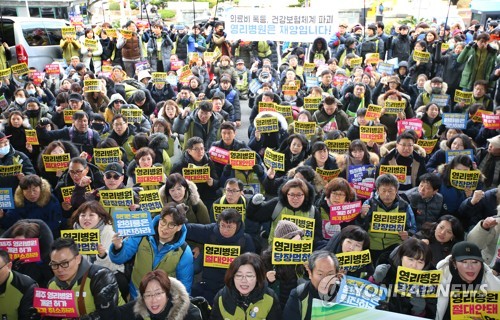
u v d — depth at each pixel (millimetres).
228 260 4199
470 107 7852
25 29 12680
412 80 10891
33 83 9547
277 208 4859
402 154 5949
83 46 13008
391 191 4715
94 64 13039
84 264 3617
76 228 4434
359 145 5754
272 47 14445
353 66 10914
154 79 9844
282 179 5836
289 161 6371
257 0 16812
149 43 13742
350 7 18922
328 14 11281
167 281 3287
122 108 7754
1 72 9844
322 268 3438
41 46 12961
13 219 5305
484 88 8375
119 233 4051
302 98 9281
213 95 8758
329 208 4949
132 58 13188
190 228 4559
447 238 4242
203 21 19438
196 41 14414
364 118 7145
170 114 7797
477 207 5145
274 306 3498
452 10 19016
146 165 5594
